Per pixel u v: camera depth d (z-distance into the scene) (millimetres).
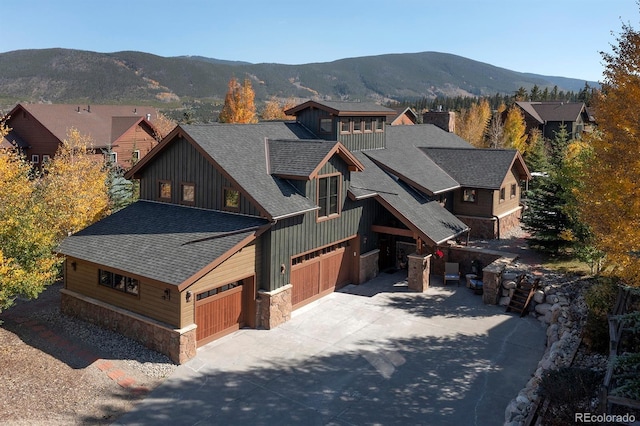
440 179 28656
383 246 26641
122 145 51281
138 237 19094
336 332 18781
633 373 10812
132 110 63688
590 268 22297
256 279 18938
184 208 20719
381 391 14594
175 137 20484
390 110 29922
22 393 13680
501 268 22312
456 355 16953
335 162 21859
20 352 16109
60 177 23672
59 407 13258
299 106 26562
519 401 12578
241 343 17688
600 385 11672
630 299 13945
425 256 23484
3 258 15312
